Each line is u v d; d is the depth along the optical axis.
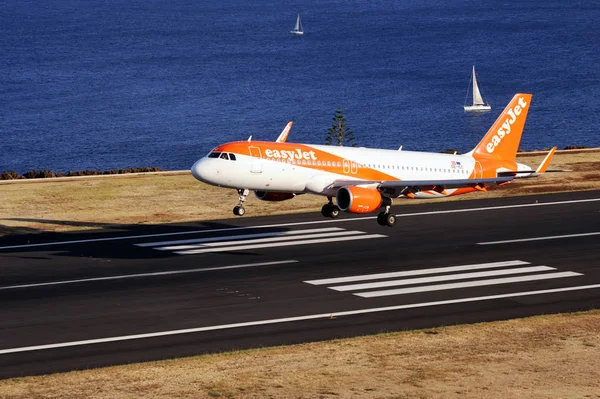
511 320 148.50
